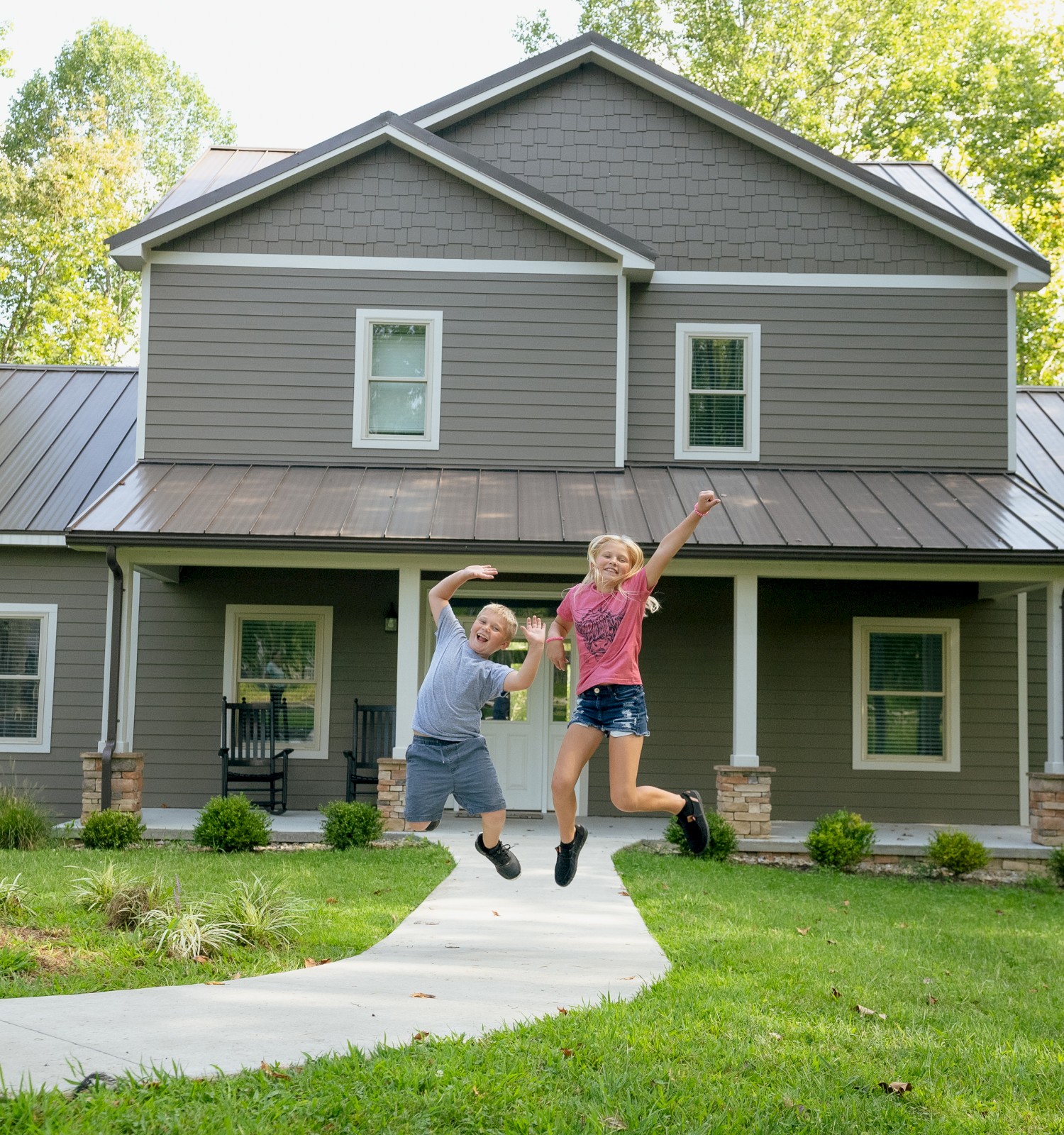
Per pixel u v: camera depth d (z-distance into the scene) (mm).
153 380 13883
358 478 13461
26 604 14016
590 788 14188
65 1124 3484
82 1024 4613
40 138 36562
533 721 14391
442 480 13469
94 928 6602
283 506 12492
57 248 32875
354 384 13938
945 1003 5930
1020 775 14258
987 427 14461
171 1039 4441
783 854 11953
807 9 28922
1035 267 14414
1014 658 14375
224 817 10992
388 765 11906
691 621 14328
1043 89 28531
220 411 13875
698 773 14164
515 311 14055
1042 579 12234
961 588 14438
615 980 5852
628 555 5672
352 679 14164
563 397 14000
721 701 14234
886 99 29750
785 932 7621
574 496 13047
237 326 13961
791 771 14227
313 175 14078
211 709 14000
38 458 14914
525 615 14594
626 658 5672
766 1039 4855
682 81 14672
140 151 37938
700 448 14422
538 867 9984
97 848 11016
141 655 14023
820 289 14609
